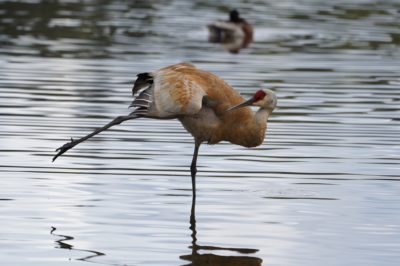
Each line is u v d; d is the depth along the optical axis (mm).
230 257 11164
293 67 25188
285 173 15070
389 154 16344
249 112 14125
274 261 11062
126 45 28172
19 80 22156
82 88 21422
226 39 30812
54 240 11570
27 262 10766
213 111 14047
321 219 12719
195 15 36188
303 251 11430
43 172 14656
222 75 23469
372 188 14258
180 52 27344
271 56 27234
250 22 34625
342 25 34000
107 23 32812
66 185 14000
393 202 13547
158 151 16281
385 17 36219
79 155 15805
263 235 12016
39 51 26500
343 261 11070
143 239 11742
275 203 13445
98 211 12797
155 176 14711
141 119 18875
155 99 13602
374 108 20141
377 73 24516
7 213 12555
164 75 13859
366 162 15797
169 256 11148
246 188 14203
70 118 18438
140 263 10883
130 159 15672
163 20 34344
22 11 34969
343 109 19953
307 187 14281
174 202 13391
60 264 10742
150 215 12742
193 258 11094
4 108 19156
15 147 16125
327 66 25484
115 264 10820
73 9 36188
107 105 19703
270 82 22734
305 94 21453
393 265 10945
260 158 16016
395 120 19047
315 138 17453
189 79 13805
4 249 11188
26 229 11938
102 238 11719
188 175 14867
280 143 17094
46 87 21438
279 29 33031
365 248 11555
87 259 10953
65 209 12836
